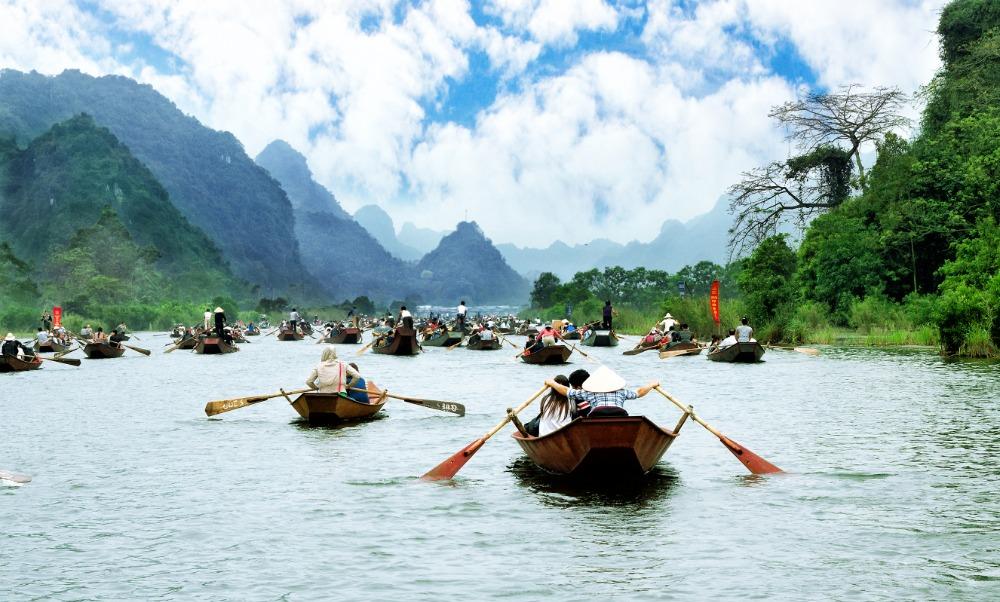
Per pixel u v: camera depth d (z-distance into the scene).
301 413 15.78
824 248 52.78
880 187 52.41
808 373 25.58
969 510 8.66
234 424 15.62
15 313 82.06
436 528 8.18
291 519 8.53
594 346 47.78
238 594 6.37
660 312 56.06
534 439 10.61
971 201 45.97
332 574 6.82
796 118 58.84
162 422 15.93
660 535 7.90
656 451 10.42
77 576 6.80
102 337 41.97
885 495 9.35
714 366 29.88
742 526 8.16
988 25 53.25
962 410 16.28
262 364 35.72
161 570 6.94
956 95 50.94
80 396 21.08
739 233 62.53
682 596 6.28
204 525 8.32
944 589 6.37
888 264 50.38
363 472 10.96
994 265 35.19
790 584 6.51
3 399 20.30
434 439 13.75
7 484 10.20
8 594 6.39
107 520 8.50
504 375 27.75
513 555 7.30
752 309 44.31
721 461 11.45
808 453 11.90
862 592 6.33
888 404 17.39
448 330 51.47
